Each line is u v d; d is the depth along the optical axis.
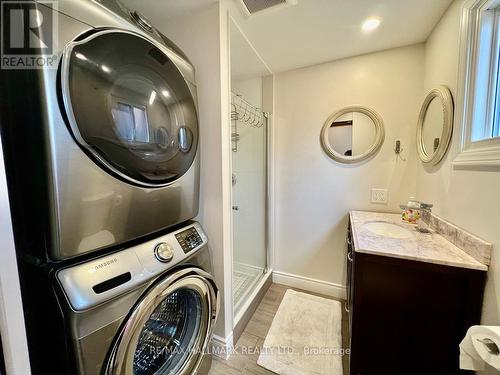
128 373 0.74
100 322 0.66
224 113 1.27
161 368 1.04
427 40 1.62
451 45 1.25
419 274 1.06
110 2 0.76
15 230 0.66
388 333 1.14
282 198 2.26
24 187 0.63
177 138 0.99
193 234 1.11
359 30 1.51
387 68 1.79
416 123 1.75
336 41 1.64
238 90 2.11
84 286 0.64
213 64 1.23
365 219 1.69
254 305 1.87
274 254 2.34
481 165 0.96
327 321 1.76
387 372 1.16
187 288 0.99
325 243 2.13
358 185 1.97
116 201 0.74
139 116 0.80
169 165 0.94
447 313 1.03
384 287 1.13
